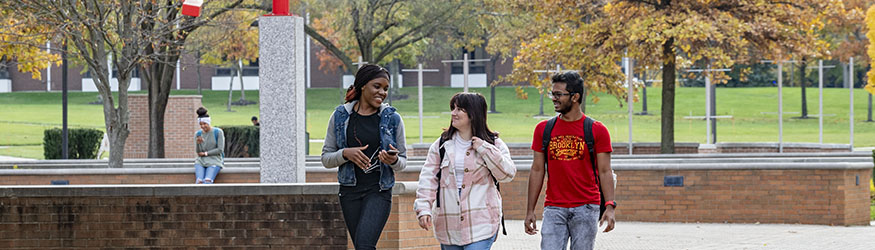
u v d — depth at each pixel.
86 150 32.56
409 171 16.48
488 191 6.73
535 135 7.25
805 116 63.09
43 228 9.55
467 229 6.63
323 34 62.09
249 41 39.06
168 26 19.50
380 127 7.02
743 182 16.17
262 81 10.79
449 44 46.81
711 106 39.12
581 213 7.00
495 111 66.56
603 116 63.84
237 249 9.41
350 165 7.00
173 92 77.19
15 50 22.73
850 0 46.47
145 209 9.48
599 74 29.61
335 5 31.62
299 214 9.38
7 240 9.56
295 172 10.78
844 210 15.80
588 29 27.39
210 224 9.43
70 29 18.56
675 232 14.27
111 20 19.86
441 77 77.75
